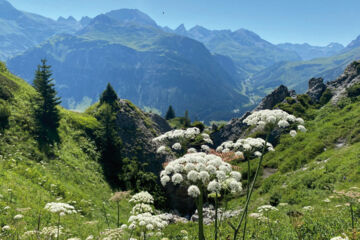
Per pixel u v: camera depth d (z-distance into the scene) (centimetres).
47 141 3759
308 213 1439
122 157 4600
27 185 2352
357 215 1052
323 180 2555
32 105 4197
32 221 1650
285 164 3888
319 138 4312
